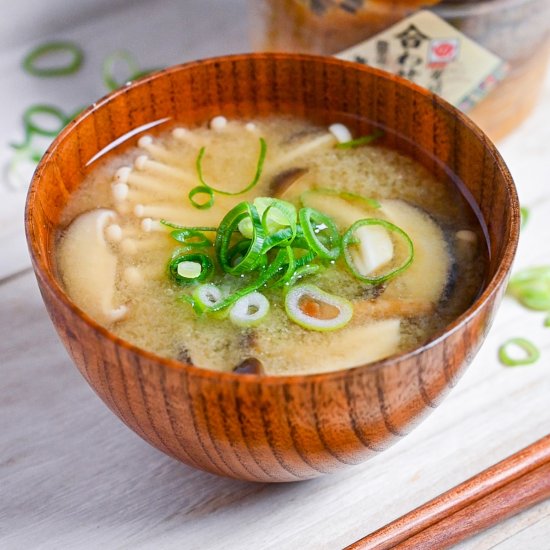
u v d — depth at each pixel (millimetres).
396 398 486
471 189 542
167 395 483
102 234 537
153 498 537
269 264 525
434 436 552
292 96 567
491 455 548
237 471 509
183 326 514
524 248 606
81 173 550
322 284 524
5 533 529
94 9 692
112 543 527
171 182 553
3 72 668
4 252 601
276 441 488
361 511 535
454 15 585
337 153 562
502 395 563
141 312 517
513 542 531
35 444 549
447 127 543
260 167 554
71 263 528
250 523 532
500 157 524
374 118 561
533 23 598
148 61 676
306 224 524
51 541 527
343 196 548
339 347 508
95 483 540
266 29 626
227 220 526
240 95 567
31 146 637
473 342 497
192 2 696
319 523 532
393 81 547
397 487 540
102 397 510
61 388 563
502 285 497
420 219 541
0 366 568
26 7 674
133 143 562
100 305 518
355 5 587
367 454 508
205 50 682
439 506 529
